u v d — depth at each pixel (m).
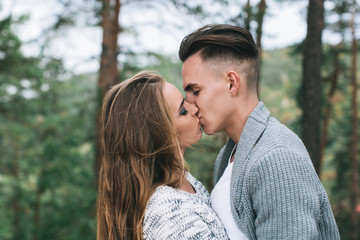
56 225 8.47
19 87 8.92
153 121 1.38
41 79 8.74
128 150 1.39
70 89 9.45
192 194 1.42
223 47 1.42
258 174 1.24
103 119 1.49
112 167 1.42
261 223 1.23
